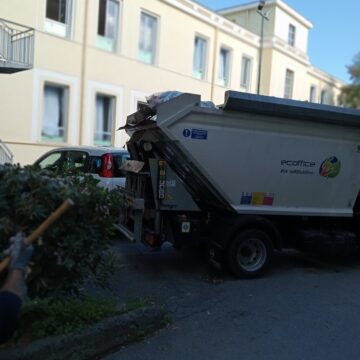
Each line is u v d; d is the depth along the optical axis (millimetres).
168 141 6035
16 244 2807
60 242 3715
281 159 6641
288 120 6559
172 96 6121
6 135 14766
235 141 6301
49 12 15734
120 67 18281
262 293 5895
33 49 13812
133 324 4223
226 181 6363
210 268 6992
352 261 8008
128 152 8055
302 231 7098
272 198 6707
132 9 18484
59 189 3662
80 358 3779
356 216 7539
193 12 21406
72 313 4035
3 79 14539
